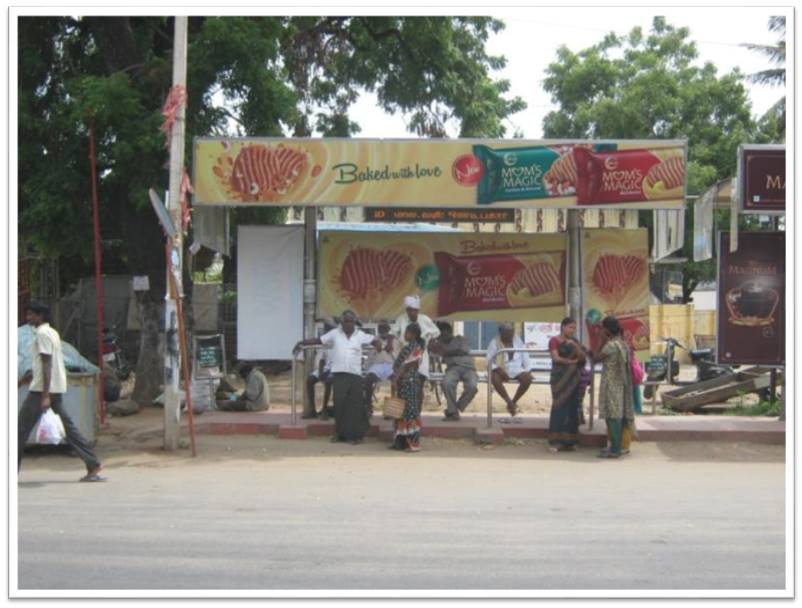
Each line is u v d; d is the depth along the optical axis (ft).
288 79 62.64
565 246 41.57
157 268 46.91
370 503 25.96
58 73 47.11
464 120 68.49
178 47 33.83
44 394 28.12
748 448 36.40
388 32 62.64
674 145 36.37
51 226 44.01
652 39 103.55
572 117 101.50
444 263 41.81
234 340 71.41
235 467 31.89
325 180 36.68
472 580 18.71
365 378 39.55
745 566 19.88
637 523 23.70
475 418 40.78
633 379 39.45
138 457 33.76
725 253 40.50
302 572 19.21
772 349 40.34
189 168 41.37
